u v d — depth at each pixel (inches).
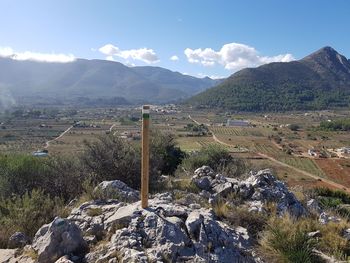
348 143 5516.7
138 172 449.4
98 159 450.3
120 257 221.1
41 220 303.1
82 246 240.2
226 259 235.8
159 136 768.9
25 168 445.4
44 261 229.5
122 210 277.9
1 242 273.9
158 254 225.0
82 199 341.4
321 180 2974.9
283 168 3435.0
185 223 257.9
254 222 305.0
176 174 599.5
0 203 347.9
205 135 5826.8
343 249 291.3
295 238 264.1
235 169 564.7
